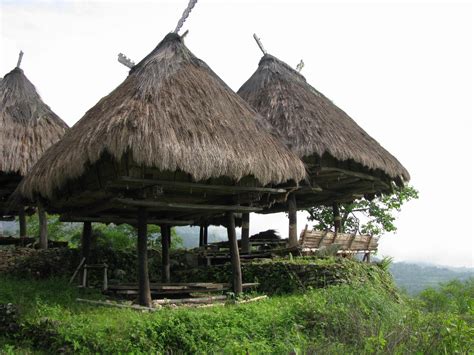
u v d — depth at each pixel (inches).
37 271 530.0
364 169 606.2
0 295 415.8
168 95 426.9
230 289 501.4
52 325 362.9
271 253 579.8
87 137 394.0
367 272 524.7
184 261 608.4
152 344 337.4
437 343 299.9
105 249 569.9
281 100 610.2
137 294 455.5
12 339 380.5
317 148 549.6
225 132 426.9
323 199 700.0
